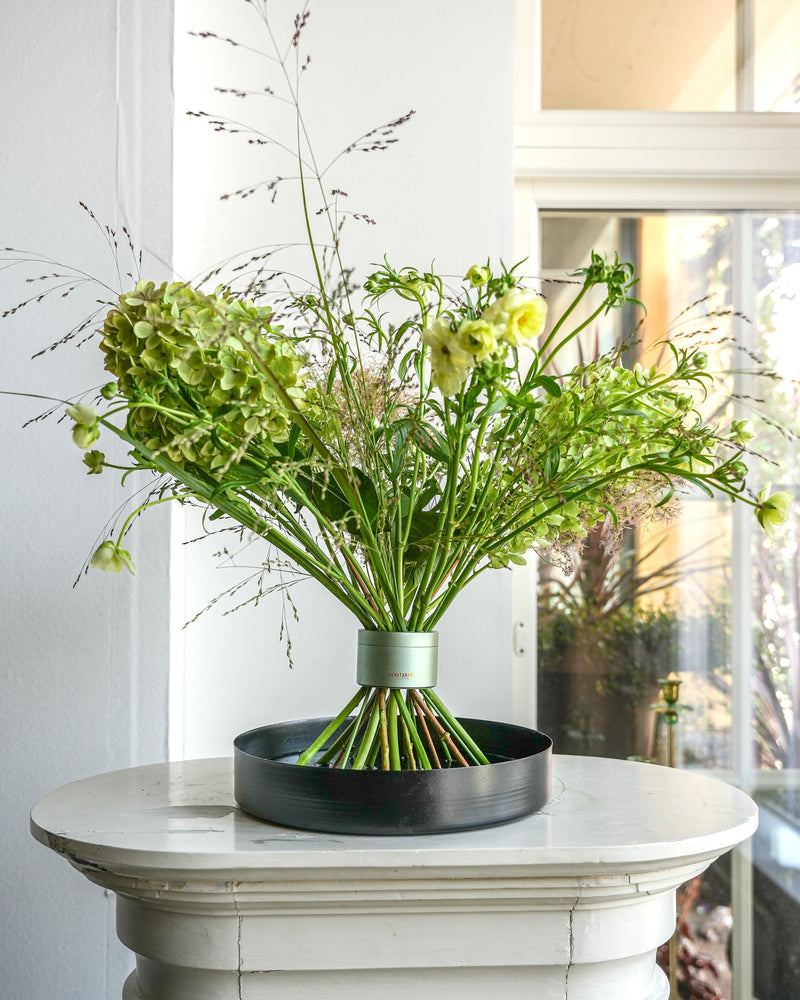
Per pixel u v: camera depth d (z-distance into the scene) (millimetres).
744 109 1762
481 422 912
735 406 1769
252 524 988
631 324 1765
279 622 1546
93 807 1048
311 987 908
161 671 1473
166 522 1484
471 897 890
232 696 1539
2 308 1487
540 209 1774
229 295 968
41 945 1452
